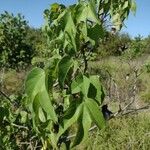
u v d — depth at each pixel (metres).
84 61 1.75
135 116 8.70
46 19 2.09
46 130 1.65
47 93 1.38
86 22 1.57
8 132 2.26
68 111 1.36
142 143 7.17
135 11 1.92
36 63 3.05
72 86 1.43
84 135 1.32
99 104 1.45
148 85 14.19
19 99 2.46
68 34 1.59
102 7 1.88
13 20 10.36
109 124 8.27
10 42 10.22
